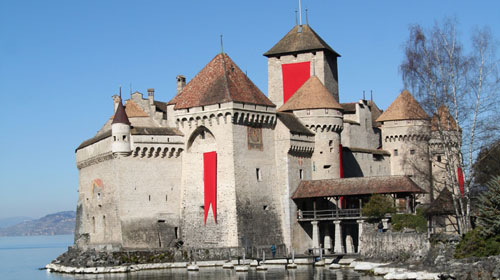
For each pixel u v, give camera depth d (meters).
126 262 89.06
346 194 92.56
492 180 63.81
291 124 99.31
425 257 67.69
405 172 113.56
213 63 98.81
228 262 86.19
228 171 91.94
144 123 101.81
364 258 79.88
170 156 96.44
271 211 95.94
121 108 94.94
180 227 96.06
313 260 85.25
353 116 121.12
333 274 73.00
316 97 103.88
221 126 93.00
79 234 106.81
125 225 92.69
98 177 100.19
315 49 116.19
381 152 116.19
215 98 93.50
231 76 96.75
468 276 55.88
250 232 92.19
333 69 120.88
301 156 100.31
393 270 68.81
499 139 70.75
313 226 95.12
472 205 71.25
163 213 95.38
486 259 58.09
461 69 70.06
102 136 98.75
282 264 84.62
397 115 117.06
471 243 61.81
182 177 96.75
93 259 91.19
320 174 102.19
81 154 106.94
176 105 97.44
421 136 76.69
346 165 107.38
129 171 94.06
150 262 89.81
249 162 93.88
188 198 95.88
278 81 118.38
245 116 93.38
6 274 99.50
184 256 91.25
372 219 87.81
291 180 97.44
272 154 97.69
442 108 71.81
